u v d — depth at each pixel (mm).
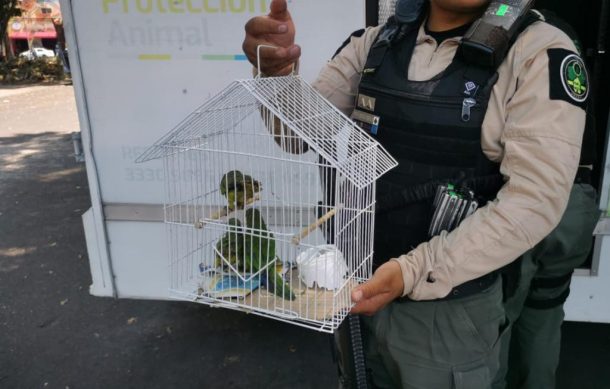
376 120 1327
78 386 2623
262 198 1557
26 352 2924
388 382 1617
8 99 14859
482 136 1202
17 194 6004
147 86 2395
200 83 2371
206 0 2254
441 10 1262
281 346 2920
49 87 18000
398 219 1335
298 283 1304
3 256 4293
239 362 2783
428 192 1269
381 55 1330
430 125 1228
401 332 1365
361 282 1319
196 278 1533
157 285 2725
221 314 3266
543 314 1923
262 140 1685
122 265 2719
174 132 1314
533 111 1106
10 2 20516
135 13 2295
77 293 3607
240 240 1256
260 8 2242
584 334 2877
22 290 3684
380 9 2215
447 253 1159
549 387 2047
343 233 1312
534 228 1110
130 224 2633
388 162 1271
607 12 2520
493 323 1340
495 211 1131
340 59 1541
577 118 1107
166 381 2646
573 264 1855
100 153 2516
